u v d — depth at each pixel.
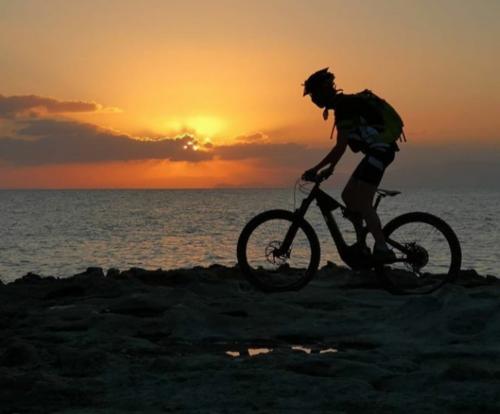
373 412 3.00
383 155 6.05
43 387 3.36
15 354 4.00
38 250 56.62
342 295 6.29
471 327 4.59
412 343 4.38
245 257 6.45
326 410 3.03
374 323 4.95
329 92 6.16
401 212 144.75
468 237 66.06
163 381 3.47
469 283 6.78
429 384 3.33
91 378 3.54
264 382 3.38
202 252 55.31
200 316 5.02
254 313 5.32
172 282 7.12
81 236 74.62
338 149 6.13
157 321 4.98
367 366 3.61
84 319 5.12
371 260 6.22
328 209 6.33
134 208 194.88
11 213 150.62
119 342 4.46
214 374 3.51
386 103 6.14
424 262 6.34
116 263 46.44
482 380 3.35
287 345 4.54
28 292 6.73
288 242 6.45
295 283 6.46
